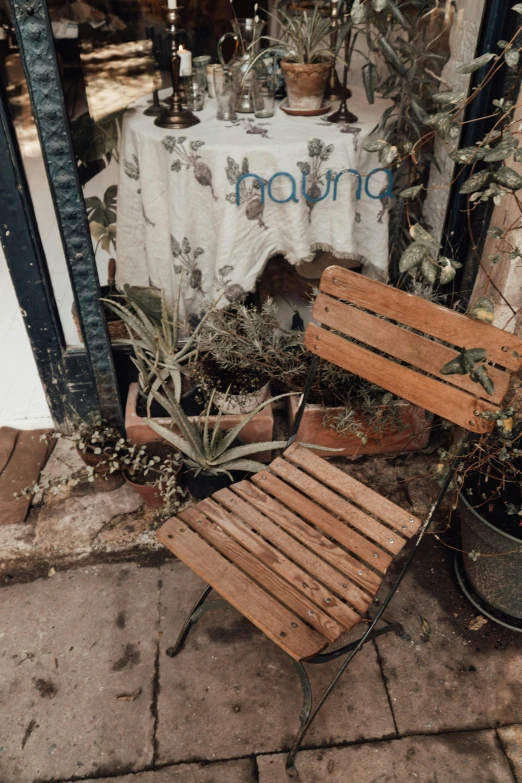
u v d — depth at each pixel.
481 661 1.95
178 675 1.93
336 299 1.74
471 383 1.52
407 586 2.18
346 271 1.67
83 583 2.21
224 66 2.30
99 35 1.93
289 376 2.32
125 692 1.89
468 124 1.98
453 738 1.77
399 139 2.29
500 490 2.00
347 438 2.43
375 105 2.38
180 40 2.26
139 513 2.34
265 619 1.44
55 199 1.93
